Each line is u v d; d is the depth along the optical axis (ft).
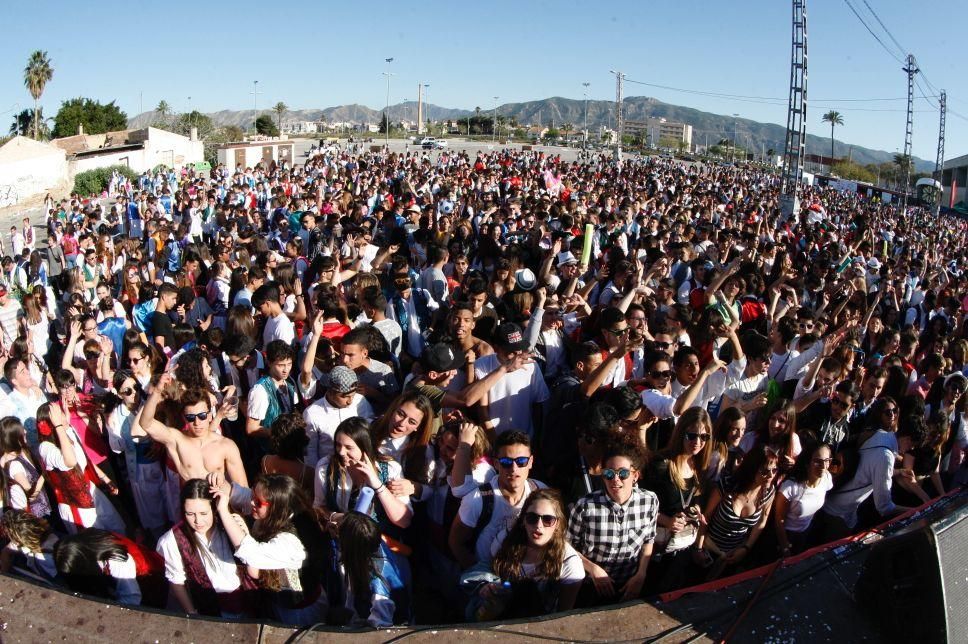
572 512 11.95
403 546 12.49
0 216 105.81
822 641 9.80
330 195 58.49
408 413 13.19
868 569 10.25
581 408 15.14
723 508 13.25
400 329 20.56
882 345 22.53
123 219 66.13
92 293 36.78
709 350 18.94
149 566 12.06
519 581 11.03
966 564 9.45
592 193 74.43
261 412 16.29
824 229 57.00
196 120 238.07
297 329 22.76
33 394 18.44
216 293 27.25
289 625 9.79
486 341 19.66
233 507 13.91
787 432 14.28
